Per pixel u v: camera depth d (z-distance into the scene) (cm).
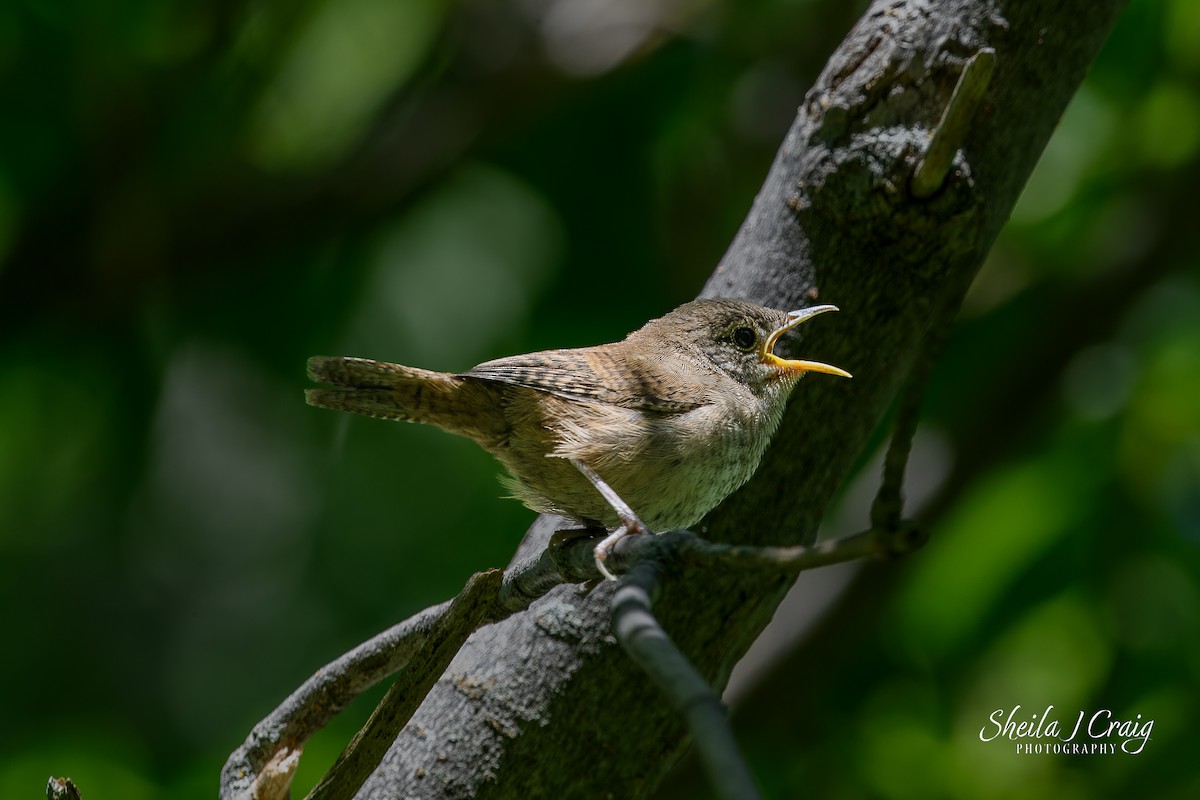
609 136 1348
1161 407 1099
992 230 732
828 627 1107
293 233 1359
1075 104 1242
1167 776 1007
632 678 674
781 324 735
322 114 1445
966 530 1121
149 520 1465
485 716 673
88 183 1307
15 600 1410
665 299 1298
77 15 1220
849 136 714
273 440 1410
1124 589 1072
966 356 1213
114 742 1057
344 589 1342
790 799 1122
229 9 1300
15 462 1380
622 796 674
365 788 677
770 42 1323
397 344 1313
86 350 1348
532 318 1298
